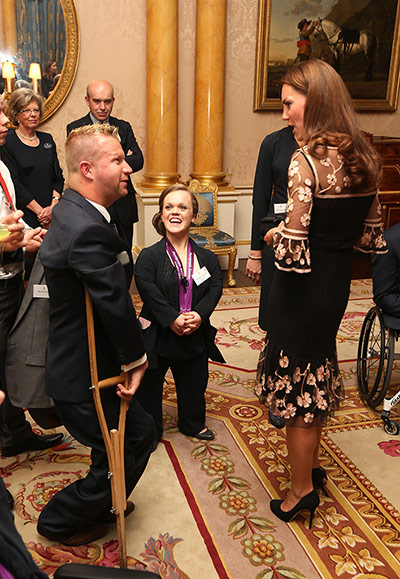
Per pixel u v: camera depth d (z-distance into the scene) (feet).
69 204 6.75
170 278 10.08
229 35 23.15
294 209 6.98
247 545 8.04
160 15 20.97
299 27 23.65
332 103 6.98
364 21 24.39
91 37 21.58
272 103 24.18
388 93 25.72
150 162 22.52
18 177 15.99
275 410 8.11
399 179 24.43
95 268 6.35
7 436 9.95
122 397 7.00
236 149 24.54
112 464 6.92
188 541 8.08
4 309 8.64
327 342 7.89
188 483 9.49
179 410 10.96
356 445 10.81
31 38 20.76
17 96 15.62
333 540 8.19
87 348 6.87
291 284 7.62
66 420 7.13
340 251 7.53
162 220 10.45
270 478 9.69
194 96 22.98
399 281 11.24
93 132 6.81
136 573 4.06
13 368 7.75
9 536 3.61
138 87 22.54
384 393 11.50
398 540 8.22
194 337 10.29
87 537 7.98
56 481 9.37
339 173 6.98
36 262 7.72
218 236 21.11
